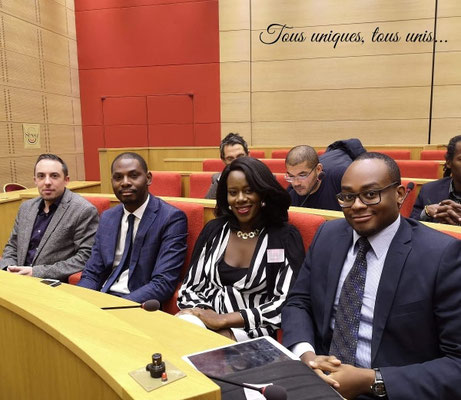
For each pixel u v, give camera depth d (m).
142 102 5.81
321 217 1.42
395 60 5.23
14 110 4.83
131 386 0.49
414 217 1.87
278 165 3.52
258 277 1.31
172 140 5.81
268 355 0.73
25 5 4.94
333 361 0.84
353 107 5.39
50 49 5.38
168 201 1.85
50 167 1.92
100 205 2.11
